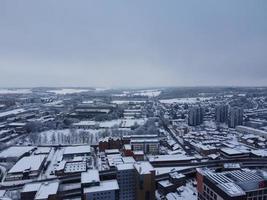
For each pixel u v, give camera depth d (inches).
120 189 6186.0
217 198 4480.8
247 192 4495.6
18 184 7126.0
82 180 5639.8
